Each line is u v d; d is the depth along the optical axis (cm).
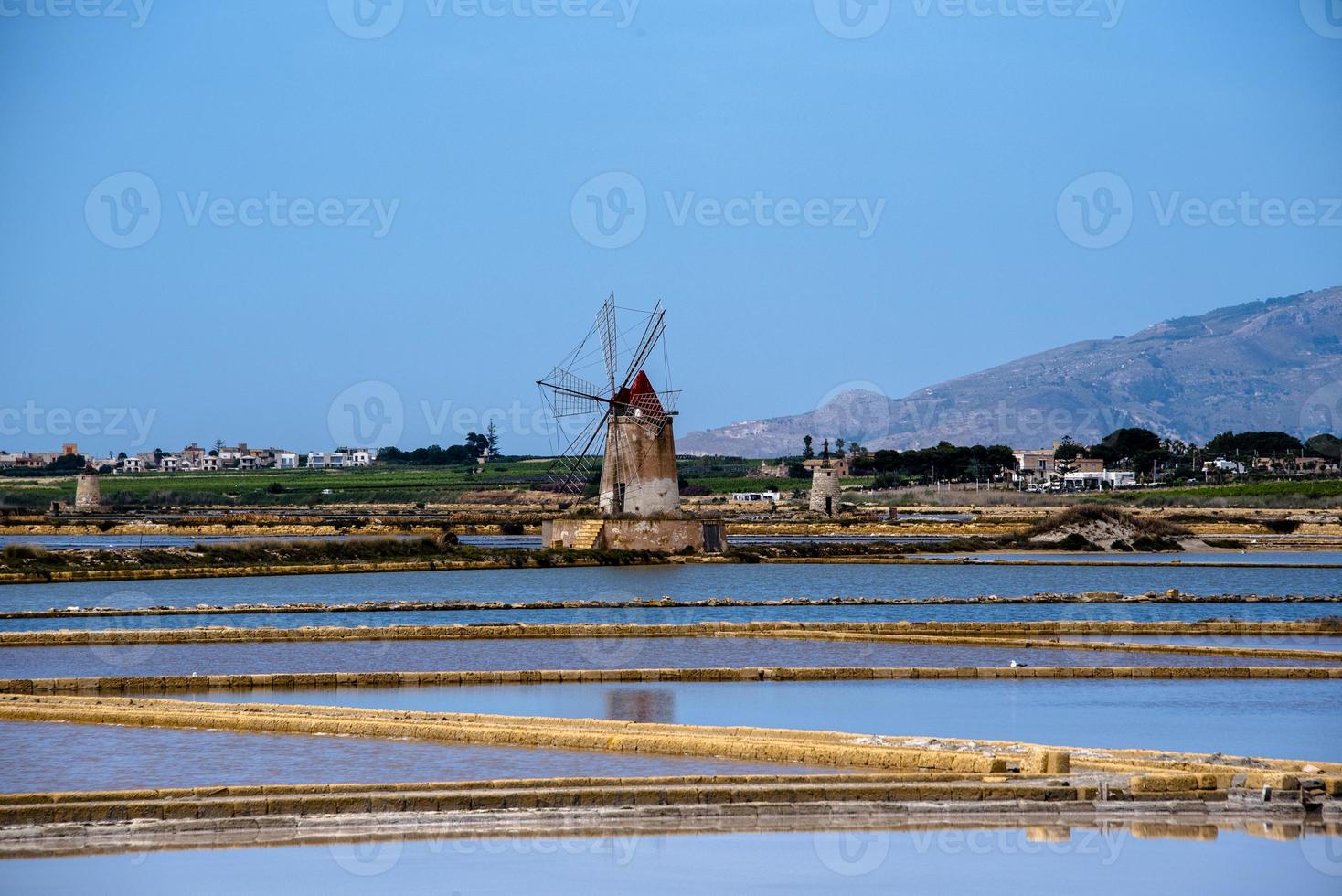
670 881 4306
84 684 7512
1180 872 4403
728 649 9294
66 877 4316
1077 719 6750
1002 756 5469
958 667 8419
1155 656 8988
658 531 17738
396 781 5328
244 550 16638
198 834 4697
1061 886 4278
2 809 4722
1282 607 12412
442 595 13300
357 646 9394
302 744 6000
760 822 4866
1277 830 4819
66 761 5694
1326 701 7300
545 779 5100
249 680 7675
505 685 7781
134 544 19750
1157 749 6034
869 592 14025
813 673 8056
